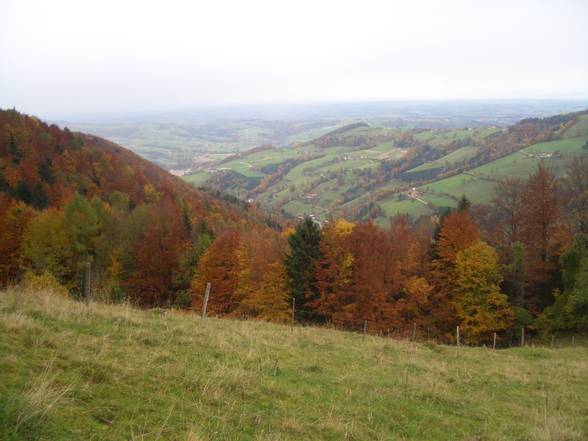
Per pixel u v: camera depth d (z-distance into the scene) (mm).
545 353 22250
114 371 7508
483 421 9984
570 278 34375
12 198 59969
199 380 8188
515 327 36844
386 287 39906
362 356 14859
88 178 83938
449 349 20188
